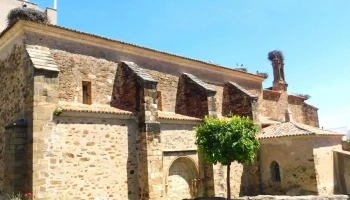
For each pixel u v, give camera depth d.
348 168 20.17
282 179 20.33
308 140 19.31
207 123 16.73
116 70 17.81
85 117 14.52
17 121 13.34
